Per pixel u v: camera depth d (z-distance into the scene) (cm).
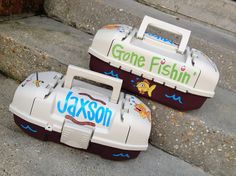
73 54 122
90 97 94
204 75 99
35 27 139
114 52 101
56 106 92
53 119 92
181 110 106
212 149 104
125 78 103
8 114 107
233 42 151
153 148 111
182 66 98
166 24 104
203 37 143
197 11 170
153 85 102
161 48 103
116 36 101
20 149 94
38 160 92
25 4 145
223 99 123
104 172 94
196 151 106
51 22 150
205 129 103
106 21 145
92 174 92
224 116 110
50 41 128
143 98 107
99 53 103
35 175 87
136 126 92
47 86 95
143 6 169
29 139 98
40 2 154
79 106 92
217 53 133
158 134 110
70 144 94
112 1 155
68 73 94
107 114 92
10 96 116
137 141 94
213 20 169
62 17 152
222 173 105
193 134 105
